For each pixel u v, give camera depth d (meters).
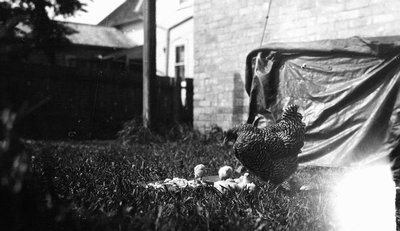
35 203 1.12
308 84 3.42
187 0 8.21
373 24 4.05
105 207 1.45
